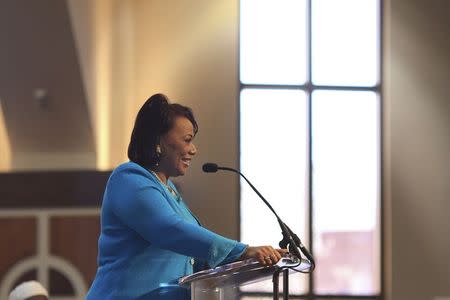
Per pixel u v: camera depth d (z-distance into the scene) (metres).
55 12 12.05
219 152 14.05
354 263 14.62
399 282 14.30
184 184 13.98
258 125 14.64
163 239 4.89
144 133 5.36
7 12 12.16
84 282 12.37
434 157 14.53
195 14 14.23
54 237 12.41
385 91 14.74
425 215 14.45
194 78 14.15
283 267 4.85
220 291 4.82
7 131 13.59
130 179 5.11
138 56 14.15
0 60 12.70
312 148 14.67
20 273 12.37
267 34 14.79
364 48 14.92
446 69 14.62
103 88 14.02
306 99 14.75
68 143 13.73
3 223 12.41
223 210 13.95
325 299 14.50
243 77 14.70
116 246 5.12
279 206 14.52
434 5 14.68
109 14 14.10
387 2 14.75
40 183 12.48
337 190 14.70
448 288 14.32
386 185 14.62
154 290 5.02
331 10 14.95
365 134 14.82
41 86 12.95
